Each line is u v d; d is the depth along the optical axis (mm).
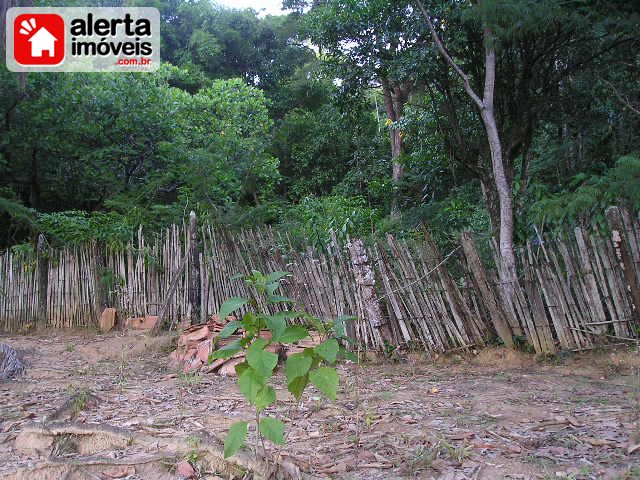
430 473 3080
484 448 3432
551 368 5926
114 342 8289
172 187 14539
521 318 6387
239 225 11227
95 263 9875
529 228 7836
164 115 14828
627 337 6027
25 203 16562
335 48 9633
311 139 22062
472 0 7648
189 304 8828
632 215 6234
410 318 6750
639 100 9195
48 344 8672
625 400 4484
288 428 4020
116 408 4742
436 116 9656
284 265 7773
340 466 3232
